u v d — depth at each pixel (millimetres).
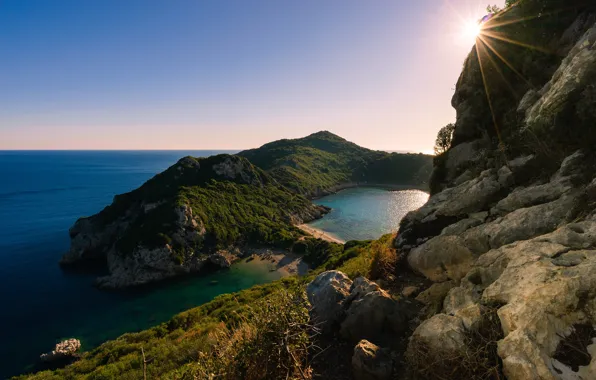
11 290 48000
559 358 3104
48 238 73438
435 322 4902
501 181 8680
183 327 27531
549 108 7031
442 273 7754
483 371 3857
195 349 14695
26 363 31641
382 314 6594
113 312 41438
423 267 8398
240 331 6008
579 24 9750
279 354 4961
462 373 4043
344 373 5844
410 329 6340
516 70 11523
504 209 7453
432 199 11156
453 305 5449
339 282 8258
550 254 4363
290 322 5352
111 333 36750
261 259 58188
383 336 6406
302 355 5859
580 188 5684
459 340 4301
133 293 46906
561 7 10414
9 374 30156
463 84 14289
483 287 5324
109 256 57344
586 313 3240
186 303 43594
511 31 11828
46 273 54812
